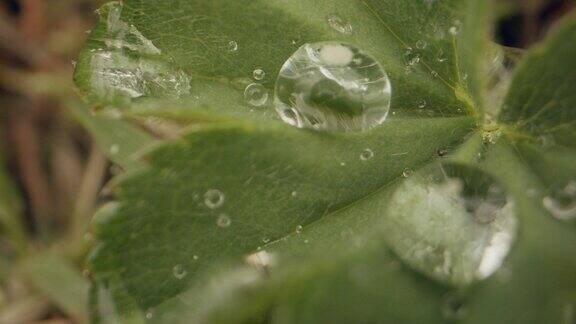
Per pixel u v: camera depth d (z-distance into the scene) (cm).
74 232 8
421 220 6
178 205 6
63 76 9
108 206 6
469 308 6
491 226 6
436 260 6
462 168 6
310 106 6
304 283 6
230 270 6
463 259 6
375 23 7
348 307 6
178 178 6
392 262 6
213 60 7
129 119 7
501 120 6
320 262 6
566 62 6
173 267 6
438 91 6
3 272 8
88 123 8
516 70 6
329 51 6
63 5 9
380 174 6
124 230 6
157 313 6
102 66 7
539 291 6
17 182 9
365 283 6
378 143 6
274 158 6
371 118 6
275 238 6
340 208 6
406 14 6
